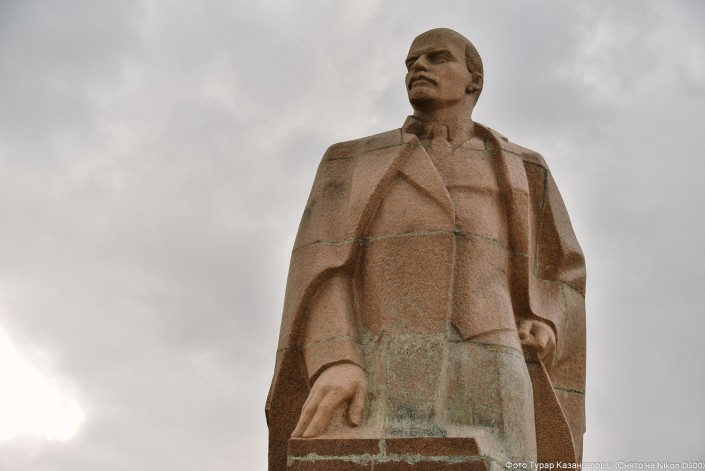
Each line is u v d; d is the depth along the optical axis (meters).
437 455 6.46
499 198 7.55
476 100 7.98
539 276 7.73
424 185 7.36
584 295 7.88
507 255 7.43
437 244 7.17
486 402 6.82
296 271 7.46
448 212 7.26
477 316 7.03
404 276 7.12
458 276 7.14
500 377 6.89
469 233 7.26
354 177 7.60
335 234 7.47
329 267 7.30
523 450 6.79
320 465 6.55
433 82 7.78
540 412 7.25
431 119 7.81
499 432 6.75
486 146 7.74
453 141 7.71
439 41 7.90
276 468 7.15
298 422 6.80
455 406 6.82
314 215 7.63
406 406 6.77
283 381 7.22
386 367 6.91
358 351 7.05
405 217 7.29
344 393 6.82
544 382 7.25
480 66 7.99
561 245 7.77
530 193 7.79
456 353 6.93
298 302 7.29
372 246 7.31
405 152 7.52
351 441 6.58
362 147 7.80
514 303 7.43
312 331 7.20
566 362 7.65
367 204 7.37
